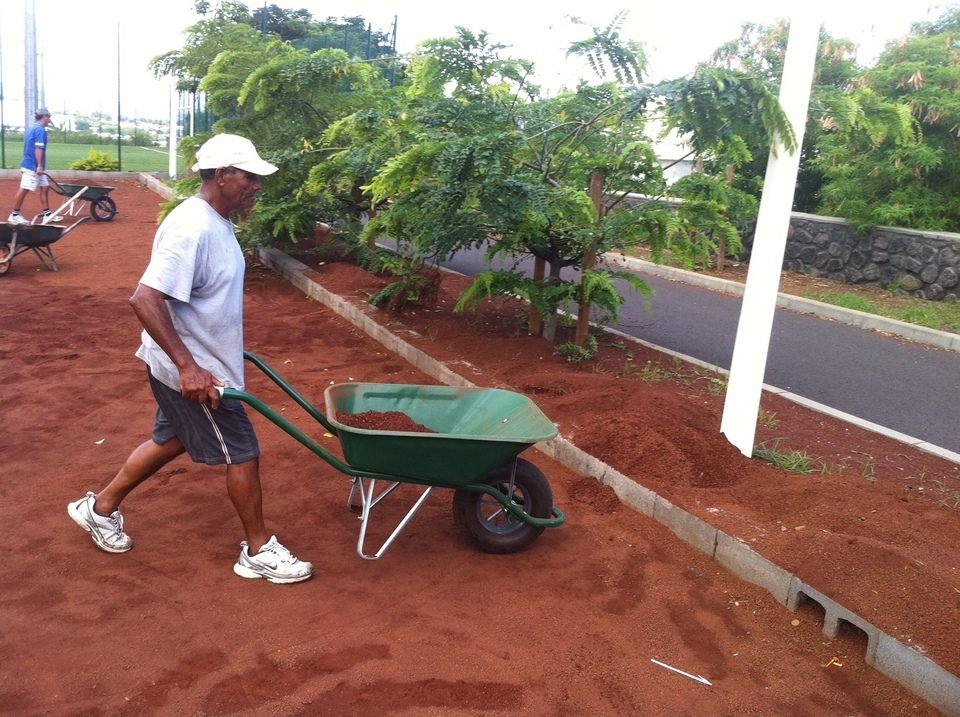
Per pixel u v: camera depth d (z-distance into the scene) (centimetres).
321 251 1184
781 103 481
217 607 354
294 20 2097
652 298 1165
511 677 317
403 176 591
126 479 386
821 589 367
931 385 782
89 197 1470
